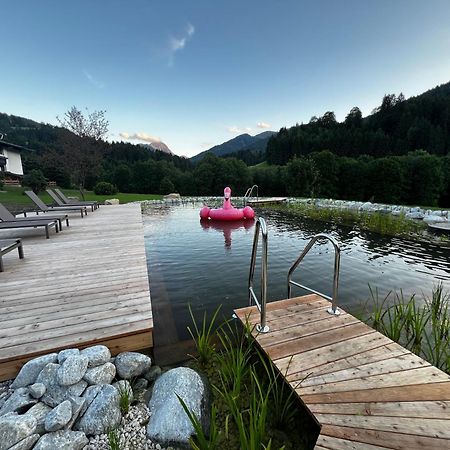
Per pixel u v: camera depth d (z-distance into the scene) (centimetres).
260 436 112
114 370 167
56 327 192
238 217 823
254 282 351
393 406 122
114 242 453
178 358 197
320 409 122
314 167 2042
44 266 326
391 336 214
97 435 133
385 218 756
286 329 189
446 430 110
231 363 176
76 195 1833
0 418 122
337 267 203
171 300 298
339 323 197
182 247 521
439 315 257
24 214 691
